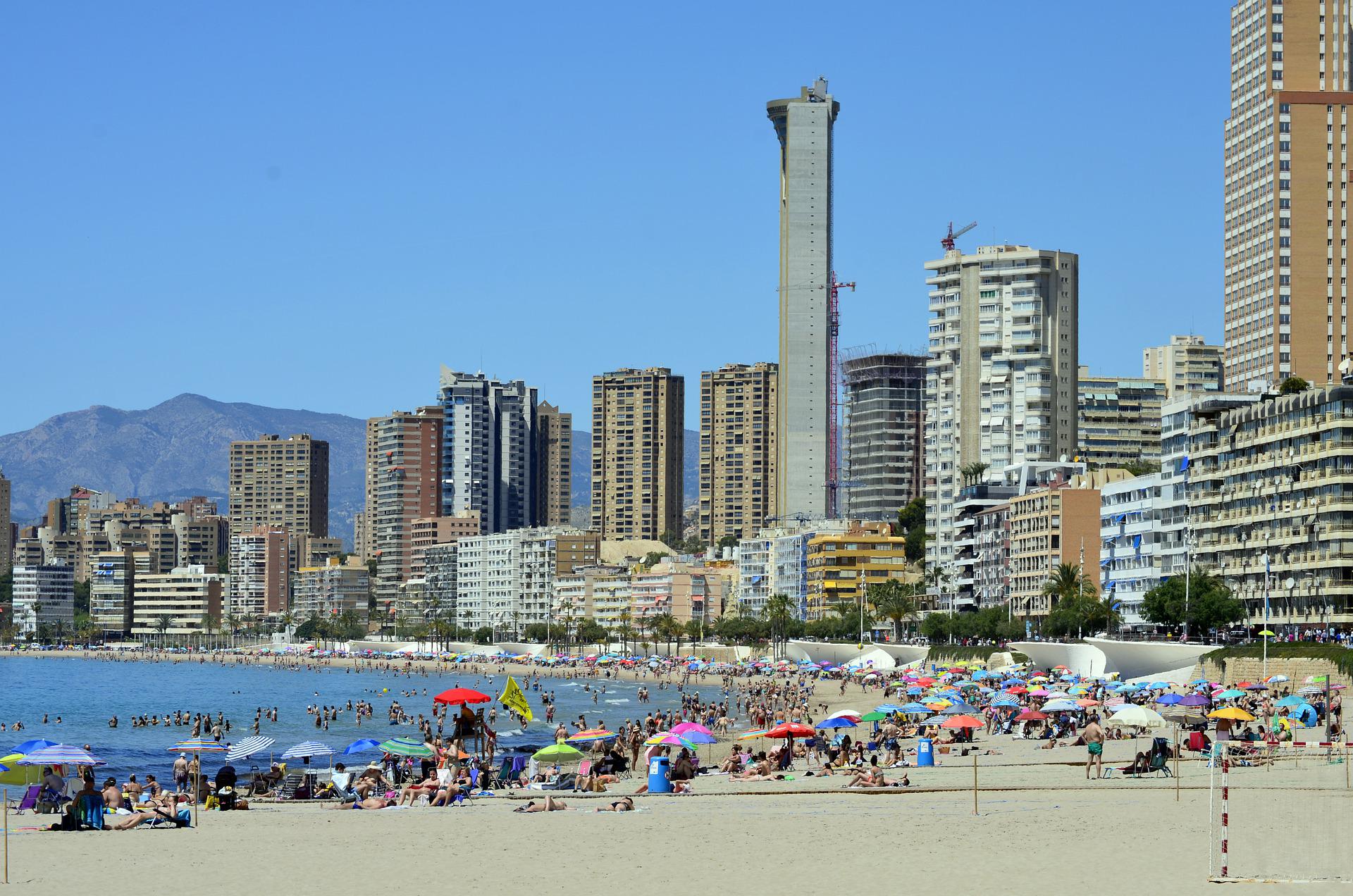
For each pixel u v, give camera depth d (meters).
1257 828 67.12
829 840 66.19
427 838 69.88
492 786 110.81
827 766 122.69
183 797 93.75
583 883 56.00
